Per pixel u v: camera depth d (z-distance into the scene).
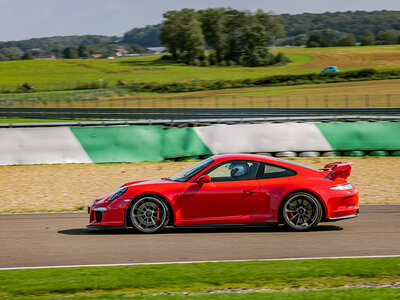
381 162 56.84
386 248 23.59
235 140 58.59
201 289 17.58
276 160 28.09
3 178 49.91
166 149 58.38
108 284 17.88
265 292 16.83
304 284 17.98
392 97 189.88
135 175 51.41
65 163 56.56
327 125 60.31
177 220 26.80
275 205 26.91
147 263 21.05
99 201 27.53
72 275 19.08
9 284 18.06
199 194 26.72
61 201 40.31
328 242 24.84
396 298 15.94
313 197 27.08
